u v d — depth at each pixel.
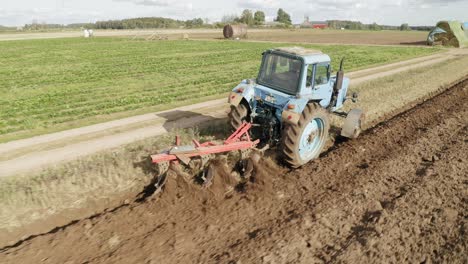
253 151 7.78
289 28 131.88
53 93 16.98
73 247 5.56
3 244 5.84
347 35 86.19
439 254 5.30
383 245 5.45
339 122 11.62
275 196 6.91
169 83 19.42
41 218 6.45
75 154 9.12
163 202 6.67
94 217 6.39
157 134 10.71
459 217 6.19
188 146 7.05
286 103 7.78
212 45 48.28
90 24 193.00
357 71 23.81
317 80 8.37
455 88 17.08
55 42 55.09
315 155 8.64
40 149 9.48
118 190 7.38
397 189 7.21
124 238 5.77
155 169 7.89
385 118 12.67
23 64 28.97
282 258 5.18
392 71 23.48
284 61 8.11
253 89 8.52
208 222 6.12
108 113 13.10
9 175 7.86
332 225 5.97
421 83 18.67
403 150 9.22
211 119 12.30
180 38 65.38
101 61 30.59
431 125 11.33
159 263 5.14
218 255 5.28
